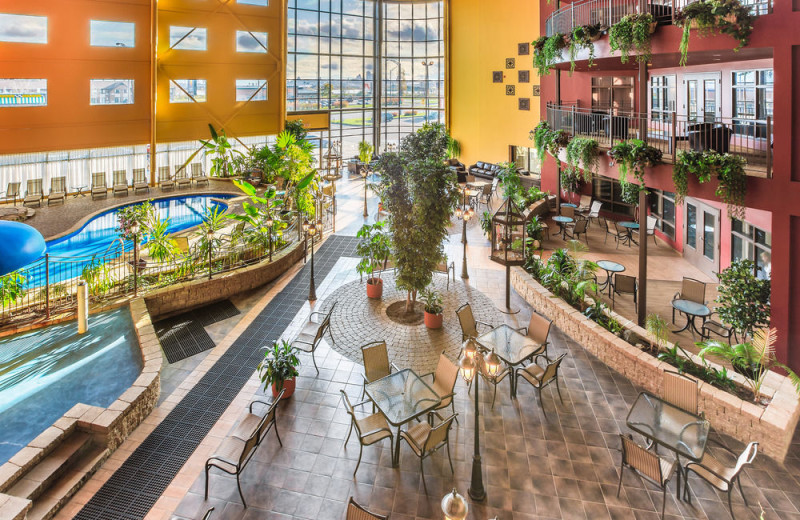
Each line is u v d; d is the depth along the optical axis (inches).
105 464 258.7
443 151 427.2
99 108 749.3
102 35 733.3
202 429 289.0
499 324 425.1
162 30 785.6
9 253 300.8
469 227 724.7
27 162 725.9
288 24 977.5
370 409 306.3
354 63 1096.8
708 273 546.6
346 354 375.6
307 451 270.2
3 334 362.6
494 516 227.6
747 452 229.3
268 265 516.4
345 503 235.8
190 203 794.8
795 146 328.5
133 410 285.3
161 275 469.7
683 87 578.6
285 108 949.8
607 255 613.9
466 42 1002.1
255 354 375.6
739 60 455.5
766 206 342.3
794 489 244.8
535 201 773.9
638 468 235.9
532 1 879.7
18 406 286.4
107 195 773.3
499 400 318.3
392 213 418.9
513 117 948.0
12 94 675.4
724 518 227.3
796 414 285.6
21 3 658.8
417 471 257.1
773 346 350.0
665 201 663.1
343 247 633.6
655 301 483.5
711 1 350.0
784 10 326.6
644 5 406.0
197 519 224.5
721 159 351.6
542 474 254.5
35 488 227.1
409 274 423.2
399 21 1106.7
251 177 856.9
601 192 802.2
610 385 335.3
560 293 443.5
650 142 536.4
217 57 850.8
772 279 347.3
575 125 572.7
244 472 253.9
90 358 338.6
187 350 384.2
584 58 503.8
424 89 1115.9
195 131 855.7
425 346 389.1
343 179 1057.5
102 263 480.7
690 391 281.1
